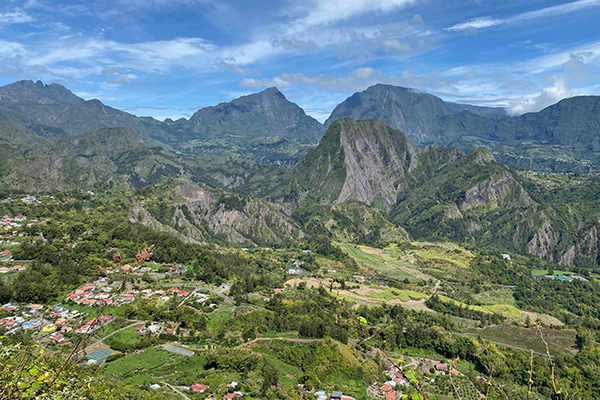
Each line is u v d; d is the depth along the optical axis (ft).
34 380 65.46
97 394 95.66
